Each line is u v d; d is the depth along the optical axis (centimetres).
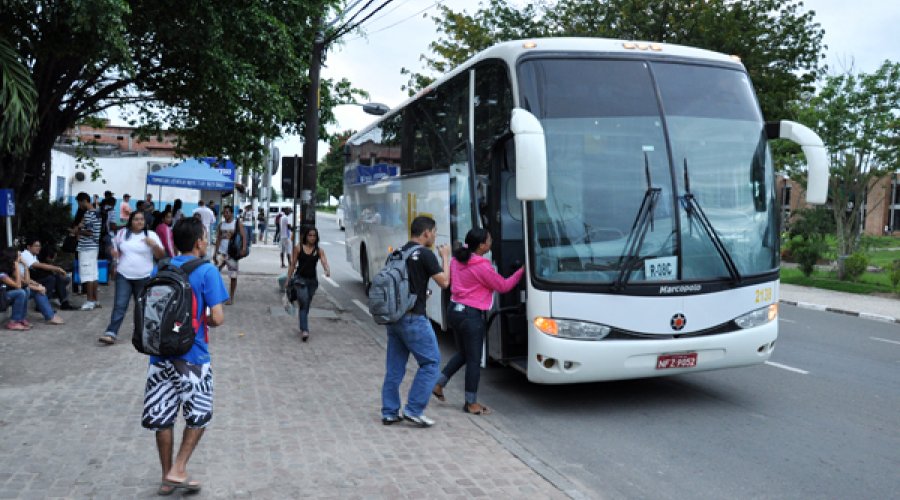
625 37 2234
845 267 2273
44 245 1248
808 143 754
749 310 742
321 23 1623
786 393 842
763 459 607
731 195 747
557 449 631
